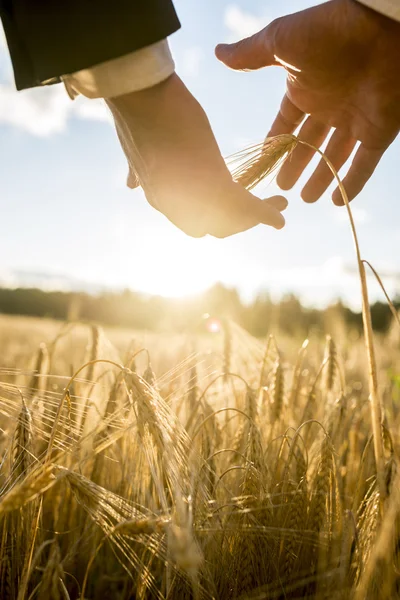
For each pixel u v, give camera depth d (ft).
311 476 2.13
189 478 1.63
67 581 2.19
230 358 3.25
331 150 2.51
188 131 1.62
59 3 1.46
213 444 2.34
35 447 2.22
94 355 2.89
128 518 1.55
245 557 1.88
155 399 1.71
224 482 2.26
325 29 1.73
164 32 1.52
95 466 2.31
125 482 2.27
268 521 1.90
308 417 2.70
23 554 1.83
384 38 1.70
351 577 1.73
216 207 1.72
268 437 2.59
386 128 1.99
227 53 2.11
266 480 2.02
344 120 2.12
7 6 1.57
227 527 1.85
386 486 1.69
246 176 2.00
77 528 2.06
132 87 1.55
